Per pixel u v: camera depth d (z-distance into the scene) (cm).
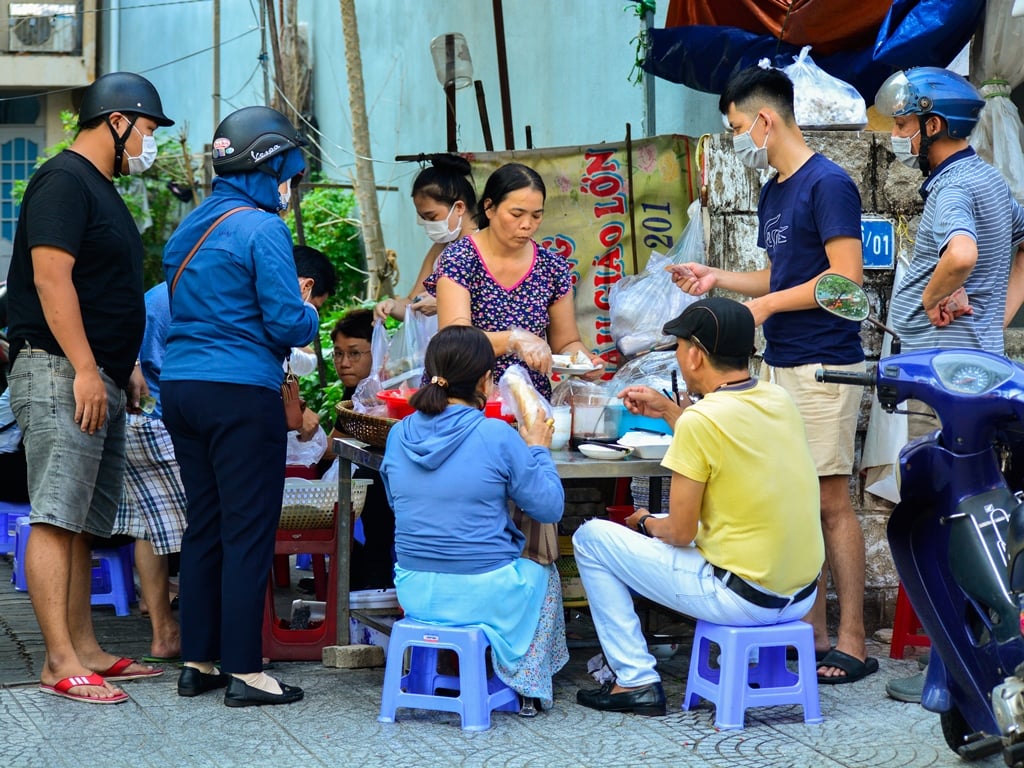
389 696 443
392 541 599
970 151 486
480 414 446
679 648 550
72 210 457
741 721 431
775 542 427
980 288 484
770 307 489
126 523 526
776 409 432
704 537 438
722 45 705
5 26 1991
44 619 470
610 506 544
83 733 428
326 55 1630
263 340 467
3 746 412
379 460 476
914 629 527
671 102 858
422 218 629
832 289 399
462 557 437
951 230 459
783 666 454
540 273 531
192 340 468
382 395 523
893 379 369
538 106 1056
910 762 397
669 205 730
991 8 611
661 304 577
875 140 582
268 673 511
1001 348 492
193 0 1752
